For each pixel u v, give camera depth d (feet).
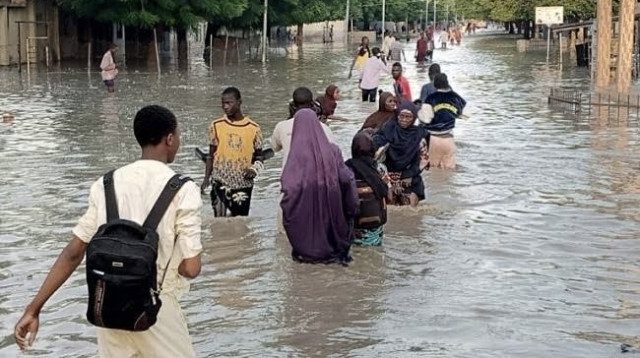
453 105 45.32
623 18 84.07
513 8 215.51
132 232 14.58
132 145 54.39
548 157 49.70
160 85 105.09
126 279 14.16
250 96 90.27
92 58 160.56
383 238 31.99
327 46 247.70
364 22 353.10
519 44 210.59
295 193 28.60
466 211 36.27
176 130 16.07
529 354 21.13
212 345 21.98
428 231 33.06
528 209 36.70
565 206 37.24
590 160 48.70
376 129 37.70
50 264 28.94
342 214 28.81
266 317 23.98
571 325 23.17
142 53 157.69
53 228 33.65
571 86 102.37
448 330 22.85
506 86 103.86
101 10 135.64
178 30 156.35
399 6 346.54
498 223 34.27
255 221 34.27
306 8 199.82
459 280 27.14
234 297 25.67
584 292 25.93
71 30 159.94
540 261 29.14
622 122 66.44
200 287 26.53
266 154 34.14
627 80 84.64
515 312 24.18
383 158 36.22
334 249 29.01
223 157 33.71
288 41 263.29
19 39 126.00
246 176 33.83
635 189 40.70
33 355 21.39
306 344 22.04
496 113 73.56
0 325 23.36
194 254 15.20
